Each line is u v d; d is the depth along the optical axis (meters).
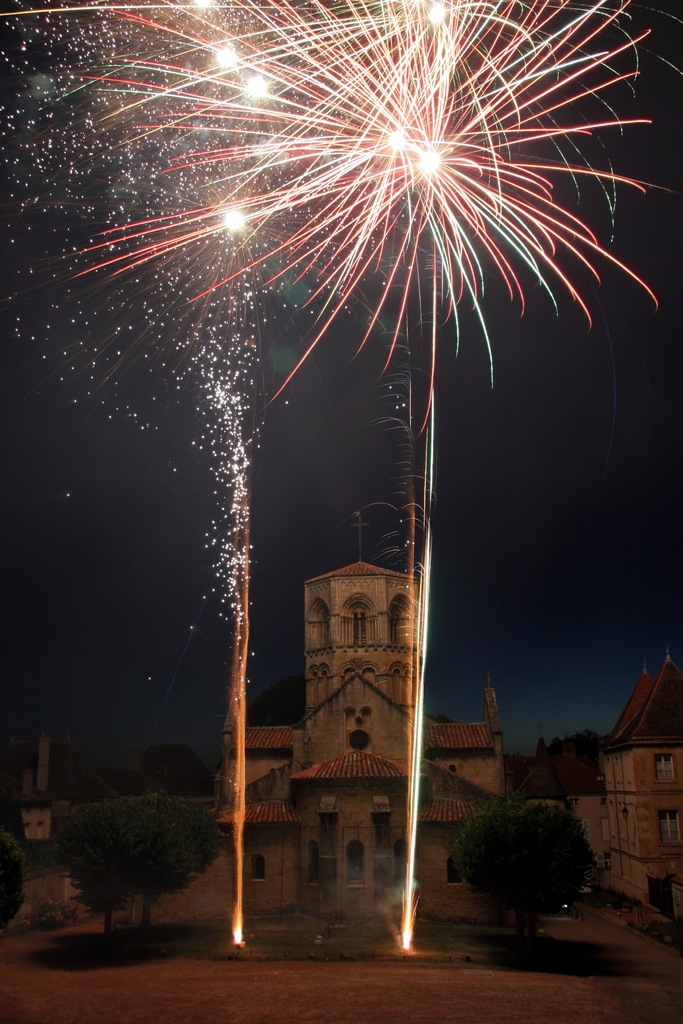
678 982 34.50
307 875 53.38
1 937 45.72
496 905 50.03
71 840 42.31
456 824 51.53
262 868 53.56
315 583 67.62
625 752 58.00
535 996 30.78
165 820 44.16
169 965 37.62
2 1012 28.98
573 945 43.66
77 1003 29.98
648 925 48.03
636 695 66.31
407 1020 27.27
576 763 79.31
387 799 52.34
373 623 65.06
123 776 97.25
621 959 39.88
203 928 48.81
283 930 48.03
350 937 45.31
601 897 61.38
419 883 51.25
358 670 64.31
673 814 53.53
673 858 52.88
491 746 61.78
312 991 31.38
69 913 52.34
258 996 30.64
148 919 47.56
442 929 48.03
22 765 83.06
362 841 51.94
